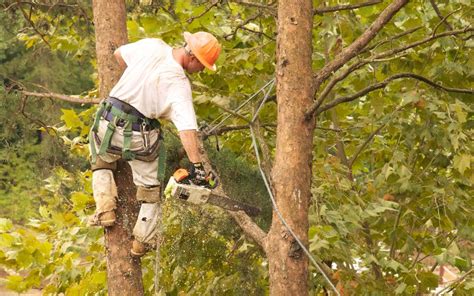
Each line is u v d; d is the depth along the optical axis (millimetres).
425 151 14930
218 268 13977
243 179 12555
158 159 10109
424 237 15469
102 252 14578
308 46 9594
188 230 13164
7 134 17328
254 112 12312
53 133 14859
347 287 12547
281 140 9500
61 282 13852
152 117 9891
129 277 10914
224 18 15445
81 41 17062
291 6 9555
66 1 16938
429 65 14375
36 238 12859
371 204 12906
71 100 12570
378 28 9703
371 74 14898
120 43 11219
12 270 13188
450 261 13195
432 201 14305
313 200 11977
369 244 14891
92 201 14148
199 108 13992
